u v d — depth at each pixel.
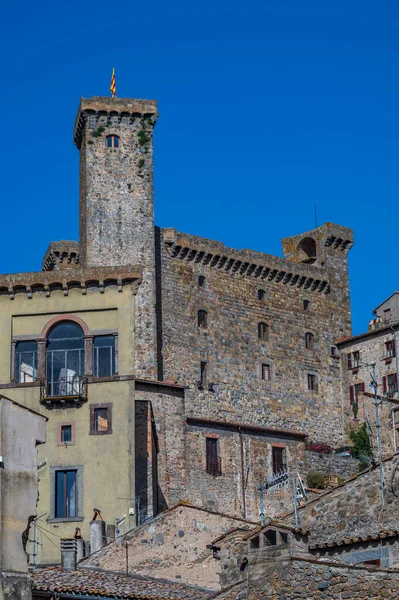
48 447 69.19
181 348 105.25
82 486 68.06
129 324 71.19
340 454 103.81
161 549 48.12
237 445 96.44
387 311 115.31
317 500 43.19
